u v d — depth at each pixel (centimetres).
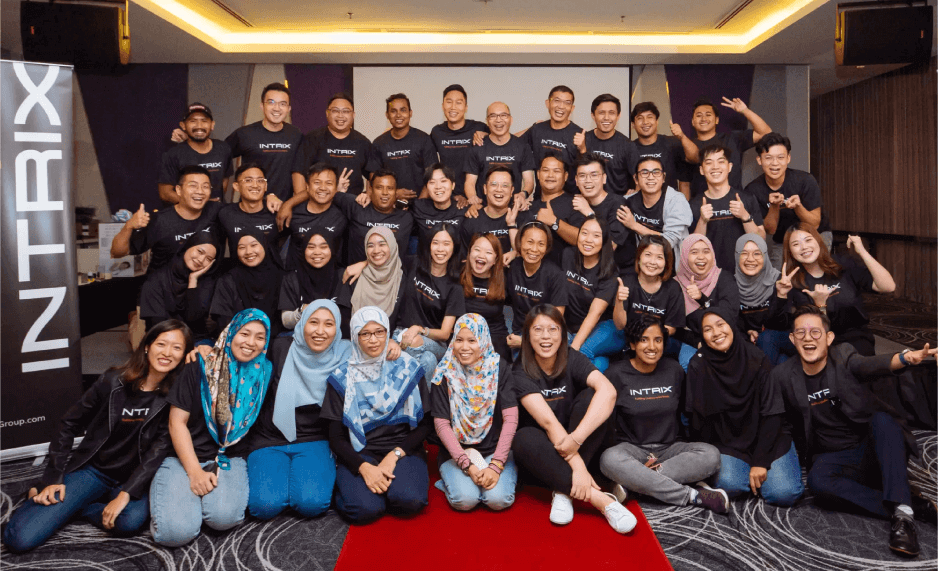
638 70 550
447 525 246
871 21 405
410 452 263
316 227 399
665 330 337
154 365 246
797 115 551
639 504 264
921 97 647
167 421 253
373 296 362
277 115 486
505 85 548
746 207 423
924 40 404
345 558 221
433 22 494
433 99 546
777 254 454
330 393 262
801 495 264
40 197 309
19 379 307
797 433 279
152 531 234
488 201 410
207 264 391
